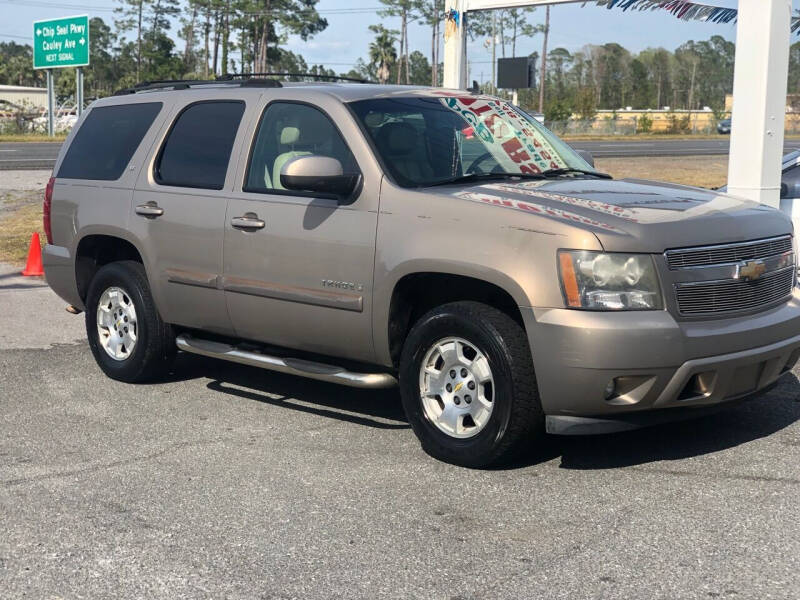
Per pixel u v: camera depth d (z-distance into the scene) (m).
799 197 9.28
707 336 4.64
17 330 8.66
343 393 6.57
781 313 5.09
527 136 6.04
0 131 56.78
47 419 6.02
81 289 7.19
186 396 6.52
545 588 3.66
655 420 4.77
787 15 8.44
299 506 4.54
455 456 5.00
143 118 6.79
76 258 7.08
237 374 7.11
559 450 5.25
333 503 4.57
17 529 4.33
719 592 3.59
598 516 4.34
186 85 6.89
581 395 4.57
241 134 6.05
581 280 4.55
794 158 9.45
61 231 7.19
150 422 5.94
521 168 5.70
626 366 4.50
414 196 5.12
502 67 14.88
